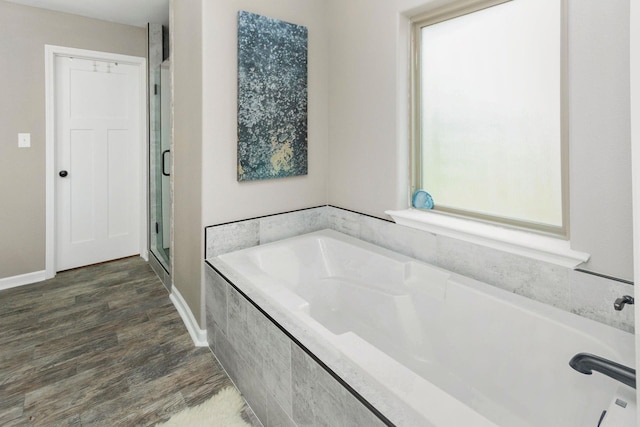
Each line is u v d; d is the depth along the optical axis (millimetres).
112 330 2219
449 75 1820
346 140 2326
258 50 2045
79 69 3162
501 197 1668
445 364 1598
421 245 1872
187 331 2209
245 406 1565
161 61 3297
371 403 895
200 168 1971
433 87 1899
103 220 3443
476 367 1479
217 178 2008
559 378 1223
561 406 1201
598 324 1242
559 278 1359
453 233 1706
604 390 1075
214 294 1876
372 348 1106
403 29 1921
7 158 2799
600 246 1253
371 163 2158
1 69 2715
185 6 2135
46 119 2936
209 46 1901
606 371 958
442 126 1880
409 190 2053
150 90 3309
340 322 2002
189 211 2189
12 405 1567
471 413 843
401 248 1987
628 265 1194
